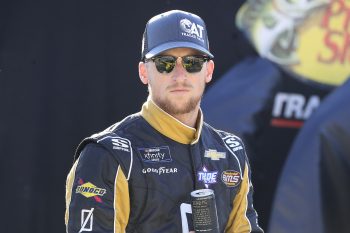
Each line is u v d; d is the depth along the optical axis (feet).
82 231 26.89
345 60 58.03
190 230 27.63
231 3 57.26
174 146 28.53
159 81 28.17
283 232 57.62
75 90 55.72
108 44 55.98
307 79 58.08
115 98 56.08
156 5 56.34
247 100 57.31
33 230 55.26
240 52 57.41
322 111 58.13
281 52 57.77
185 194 28.07
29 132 55.31
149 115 28.84
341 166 58.03
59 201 55.57
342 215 57.82
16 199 55.06
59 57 55.52
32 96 55.26
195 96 28.32
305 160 57.93
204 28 29.45
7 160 55.01
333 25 58.08
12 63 55.06
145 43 29.19
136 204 27.45
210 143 29.71
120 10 56.13
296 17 57.93
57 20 55.52
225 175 29.35
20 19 55.11
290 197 57.72
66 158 55.62
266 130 57.57
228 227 29.94
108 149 27.32
